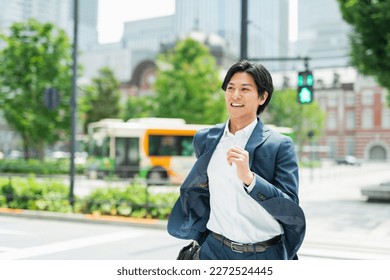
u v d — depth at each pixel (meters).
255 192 2.11
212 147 2.41
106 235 9.70
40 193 13.50
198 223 2.59
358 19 15.97
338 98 80.44
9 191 13.52
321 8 167.00
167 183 16.75
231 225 2.41
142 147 23.47
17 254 7.62
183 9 145.25
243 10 10.59
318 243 8.95
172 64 37.78
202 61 37.03
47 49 31.09
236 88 2.36
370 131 76.88
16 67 30.86
